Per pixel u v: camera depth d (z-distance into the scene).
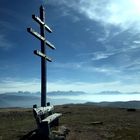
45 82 21.53
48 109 21.67
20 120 33.25
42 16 21.45
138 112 44.66
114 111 46.16
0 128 25.16
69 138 19.59
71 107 57.91
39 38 20.55
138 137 21.89
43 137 17.48
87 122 29.39
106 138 21.17
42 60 21.55
